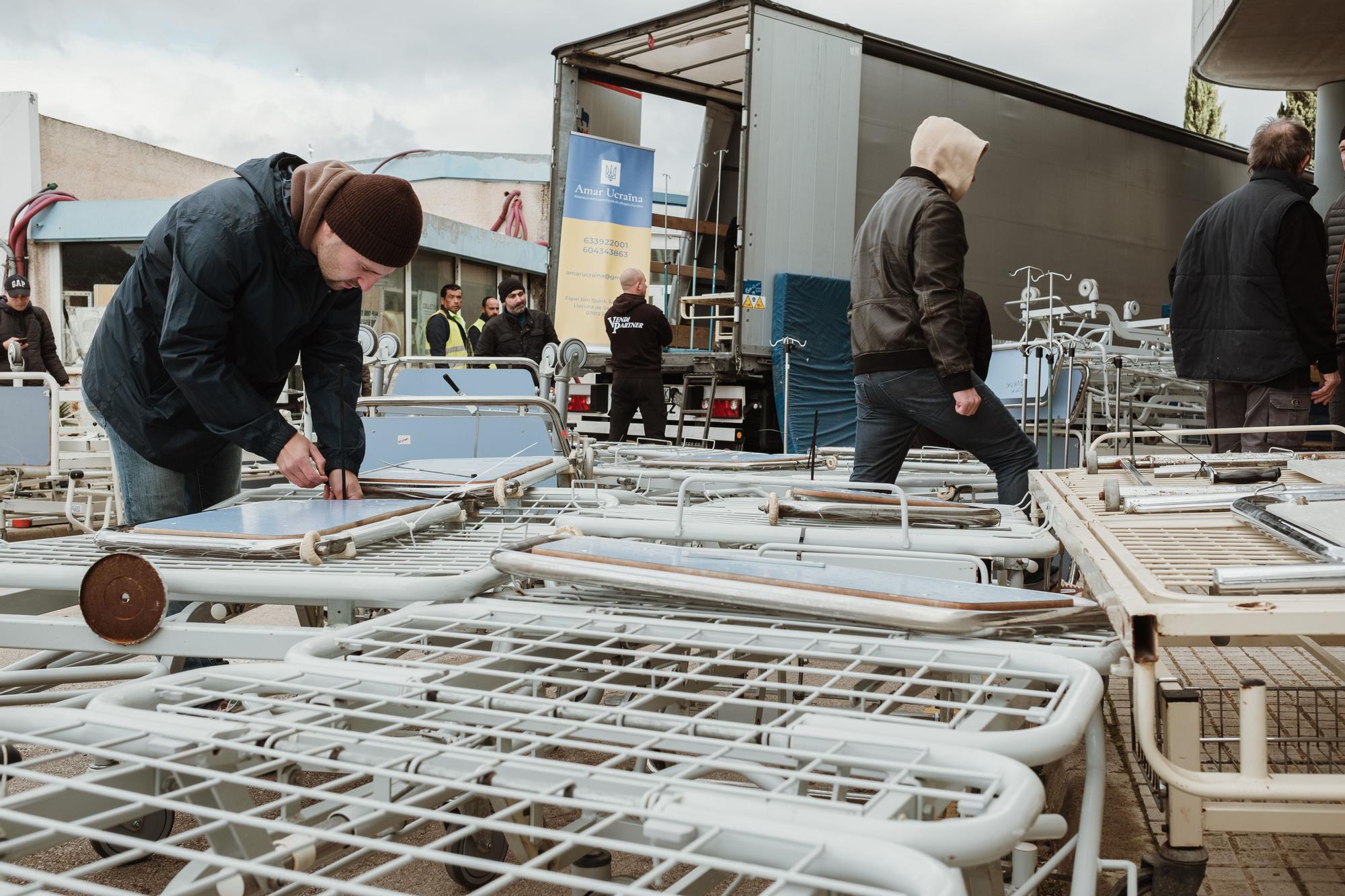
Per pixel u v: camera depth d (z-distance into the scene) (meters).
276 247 2.07
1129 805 2.04
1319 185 10.63
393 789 0.79
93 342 2.30
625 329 9.26
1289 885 1.75
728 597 1.14
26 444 6.13
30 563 1.46
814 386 9.21
